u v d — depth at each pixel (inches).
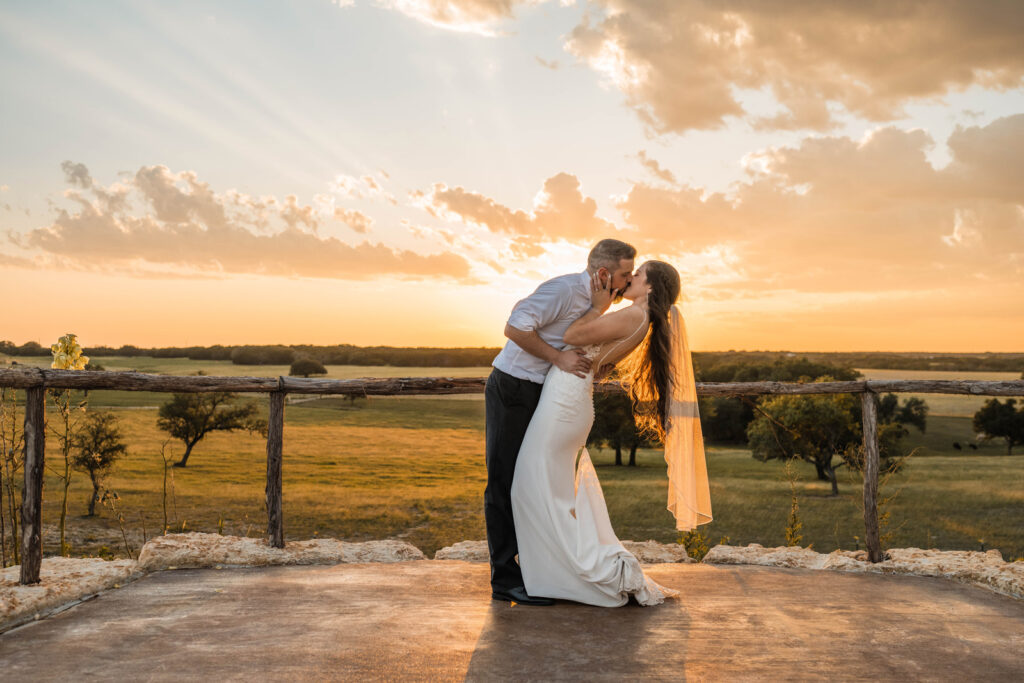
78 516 1083.9
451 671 93.4
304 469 2082.9
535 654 100.6
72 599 126.1
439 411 3208.7
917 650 105.0
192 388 148.3
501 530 131.3
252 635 107.7
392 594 132.9
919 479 1546.5
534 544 127.2
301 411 3095.5
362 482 1916.8
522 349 128.3
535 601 126.3
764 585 145.7
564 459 128.7
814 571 160.6
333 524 1416.1
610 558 125.0
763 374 2888.8
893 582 149.9
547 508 126.6
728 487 1588.3
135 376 139.7
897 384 163.0
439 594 133.4
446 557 173.2
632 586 124.3
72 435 193.3
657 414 145.6
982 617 123.5
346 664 95.5
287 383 160.2
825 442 1542.8
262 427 2532.0
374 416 3051.2
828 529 1164.5
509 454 131.0
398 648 102.3
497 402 132.3
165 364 4881.9
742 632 112.7
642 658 99.6
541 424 128.0
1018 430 2564.0
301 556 159.5
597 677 92.1
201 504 1427.2
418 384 161.3
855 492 1512.1
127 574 142.1
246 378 155.7
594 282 128.9
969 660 101.0
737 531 1159.0
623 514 1238.3
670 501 145.3
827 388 167.3
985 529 1056.2
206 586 137.4
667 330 135.3
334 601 127.6
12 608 114.5
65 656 97.7
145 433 2327.8
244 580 142.5
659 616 121.1
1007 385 151.2
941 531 1050.7
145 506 1343.5
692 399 143.4
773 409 1822.1
